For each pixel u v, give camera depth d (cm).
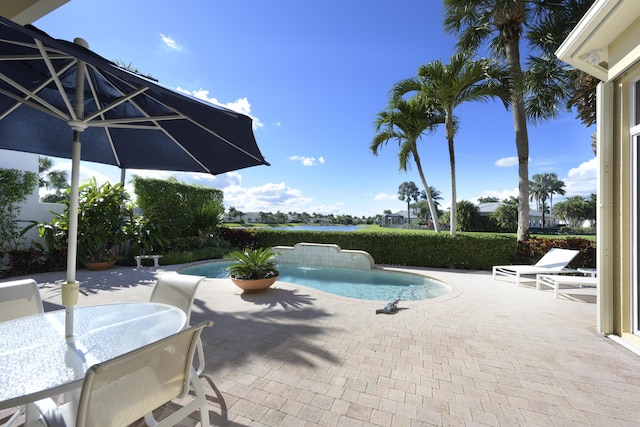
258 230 1324
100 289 627
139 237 966
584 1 775
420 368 287
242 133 248
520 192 927
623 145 354
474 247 908
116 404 124
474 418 213
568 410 222
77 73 197
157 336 192
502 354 317
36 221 838
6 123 273
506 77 870
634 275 345
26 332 196
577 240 816
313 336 369
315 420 212
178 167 340
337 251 1023
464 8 973
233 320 434
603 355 314
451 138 955
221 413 219
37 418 167
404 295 706
